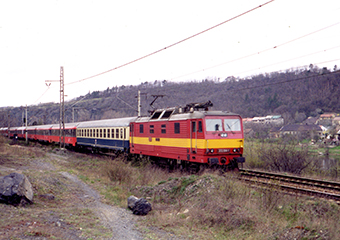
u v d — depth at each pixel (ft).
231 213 26.78
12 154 79.82
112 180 48.01
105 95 521.65
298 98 436.35
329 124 293.84
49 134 139.74
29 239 19.56
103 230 23.81
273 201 29.19
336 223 24.20
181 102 257.14
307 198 31.32
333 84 437.17
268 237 22.93
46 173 47.57
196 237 23.35
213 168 45.93
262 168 66.23
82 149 109.50
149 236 23.12
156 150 60.18
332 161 92.53
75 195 37.22
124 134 74.18
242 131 49.19
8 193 28.14
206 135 46.03
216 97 321.32
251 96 459.73
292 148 67.00
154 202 33.94
